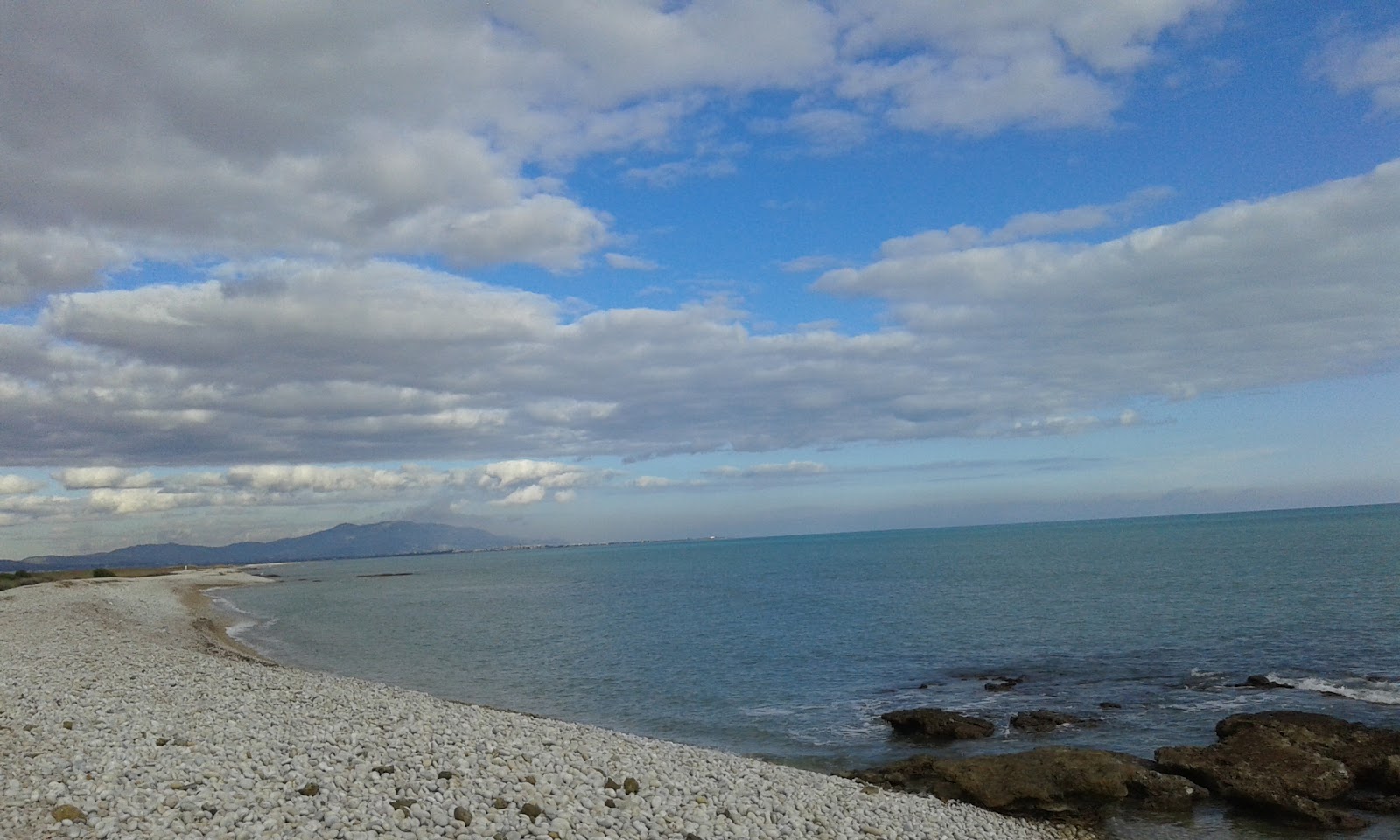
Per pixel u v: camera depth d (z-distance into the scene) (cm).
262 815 1138
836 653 3975
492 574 16138
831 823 1440
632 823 1276
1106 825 1688
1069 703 2730
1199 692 2764
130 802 1148
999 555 12888
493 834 1155
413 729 1716
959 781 1864
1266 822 1681
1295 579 6056
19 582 9550
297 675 2706
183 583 12094
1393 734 1914
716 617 5859
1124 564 9006
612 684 3366
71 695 1930
